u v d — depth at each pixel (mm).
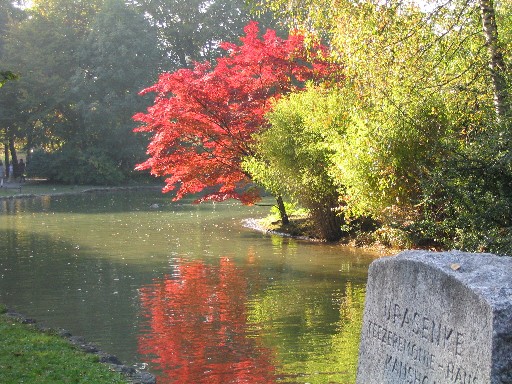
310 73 26734
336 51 15602
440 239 14242
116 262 18969
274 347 10406
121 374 8766
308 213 25969
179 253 20688
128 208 38406
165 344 10695
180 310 13062
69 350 9805
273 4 15664
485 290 4176
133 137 63281
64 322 12172
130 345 10664
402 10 14594
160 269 17766
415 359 4906
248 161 24781
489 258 4641
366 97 15102
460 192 12406
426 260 4836
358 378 5832
